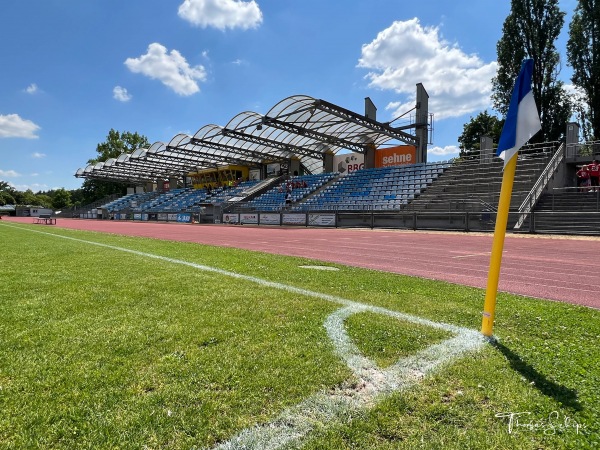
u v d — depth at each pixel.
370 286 6.25
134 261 9.16
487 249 13.07
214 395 2.52
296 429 2.17
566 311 4.70
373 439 2.08
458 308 4.79
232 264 8.79
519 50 34.09
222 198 47.75
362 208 31.00
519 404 2.43
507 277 7.71
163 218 49.97
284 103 28.45
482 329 3.80
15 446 1.99
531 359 3.14
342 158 44.19
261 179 51.88
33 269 7.77
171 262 9.06
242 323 4.06
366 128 34.19
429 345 3.47
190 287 5.94
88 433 2.11
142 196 70.31
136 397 2.48
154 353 3.21
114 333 3.70
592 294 6.12
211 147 40.81
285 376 2.81
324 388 2.65
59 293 5.48
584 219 18.14
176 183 68.00
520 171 25.55
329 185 39.25
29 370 2.86
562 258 10.50
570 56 32.62
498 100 36.00
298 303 4.94
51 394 2.51
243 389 2.61
